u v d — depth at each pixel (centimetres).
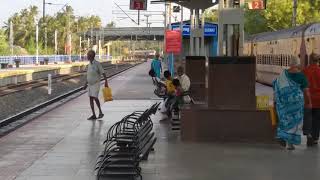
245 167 949
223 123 1241
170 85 1634
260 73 4103
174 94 1611
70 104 2272
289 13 5678
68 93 2958
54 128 1483
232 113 1237
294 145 1196
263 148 1155
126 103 2270
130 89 3192
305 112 1166
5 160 1018
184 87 1487
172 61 3659
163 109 1748
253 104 1248
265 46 3906
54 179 854
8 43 12325
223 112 1239
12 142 1241
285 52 3177
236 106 1252
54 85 3888
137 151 859
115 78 4759
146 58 15600
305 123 1175
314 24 2614
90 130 1436
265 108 1241
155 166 954
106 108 2061
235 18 1439
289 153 1096
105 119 1694
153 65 3167
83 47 15438
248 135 1234
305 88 1139
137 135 877
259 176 877
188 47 3944
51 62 10412
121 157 854
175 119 1435
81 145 1187
